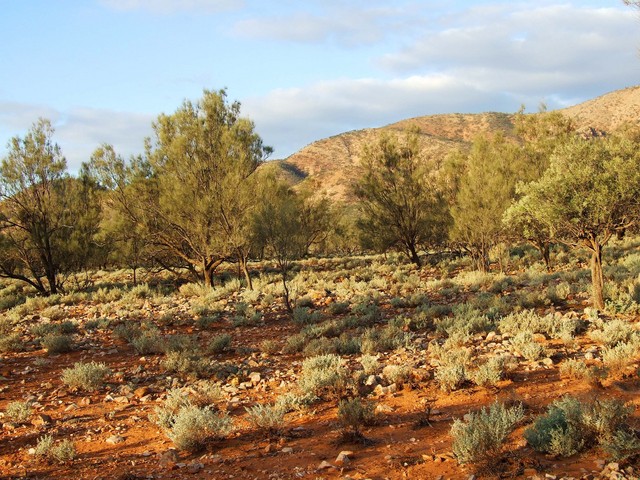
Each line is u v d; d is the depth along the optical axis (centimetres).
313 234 3728
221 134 2545
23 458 688
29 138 2770
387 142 3347
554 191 1350
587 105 14738
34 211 2797
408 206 3331
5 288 3428
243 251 2492
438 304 1816
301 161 17200
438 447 609
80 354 1363
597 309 1366
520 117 3372
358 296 2011
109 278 3750
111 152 2730
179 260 3222
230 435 732
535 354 973
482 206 2553
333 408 827
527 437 570
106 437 762
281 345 1370
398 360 1083
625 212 1314
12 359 1330
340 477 552
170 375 1122
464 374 892
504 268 2766
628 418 618
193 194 2512
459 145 13200
